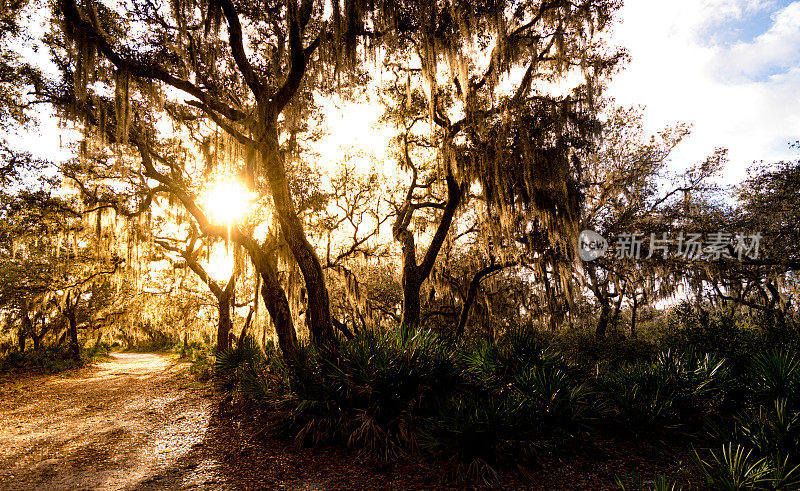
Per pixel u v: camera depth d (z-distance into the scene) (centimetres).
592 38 934
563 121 965
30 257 1975
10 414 928
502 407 495
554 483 441
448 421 483
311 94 1116
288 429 604
